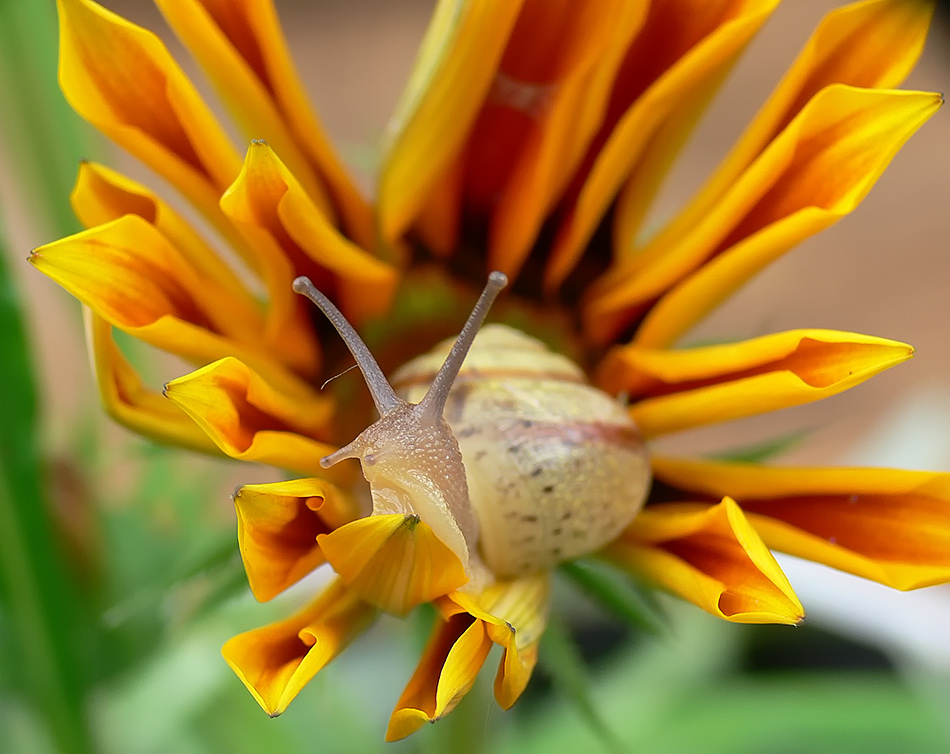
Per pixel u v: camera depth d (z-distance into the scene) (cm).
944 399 26
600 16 14
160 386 17
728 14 14
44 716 16
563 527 14
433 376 15
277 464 14
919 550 14
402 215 14
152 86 14
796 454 36
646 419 14
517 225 15
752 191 14
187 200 14
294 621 13
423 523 13
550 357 15
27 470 15
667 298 14
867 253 45
